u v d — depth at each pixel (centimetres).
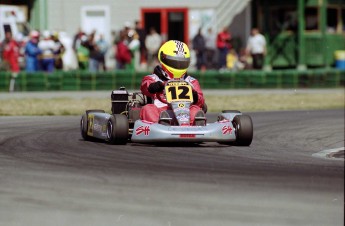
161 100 3759
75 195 2611
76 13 11225
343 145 4100
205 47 9769
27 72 8012
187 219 2425
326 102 6794
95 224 2333
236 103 6594
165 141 3597
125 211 2459
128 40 9181
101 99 6812
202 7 11019
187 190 2722
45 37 8706
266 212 2506
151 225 2338
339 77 8581
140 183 2802
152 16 11144
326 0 10306
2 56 9081
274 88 8394
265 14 10625
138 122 3634
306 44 10306
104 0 11188
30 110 5750
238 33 10925
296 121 5244
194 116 3700
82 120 4056
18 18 10069
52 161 3244
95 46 9038
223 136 3638
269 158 3462
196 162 3269
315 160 3462
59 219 2355
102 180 2841
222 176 2962
